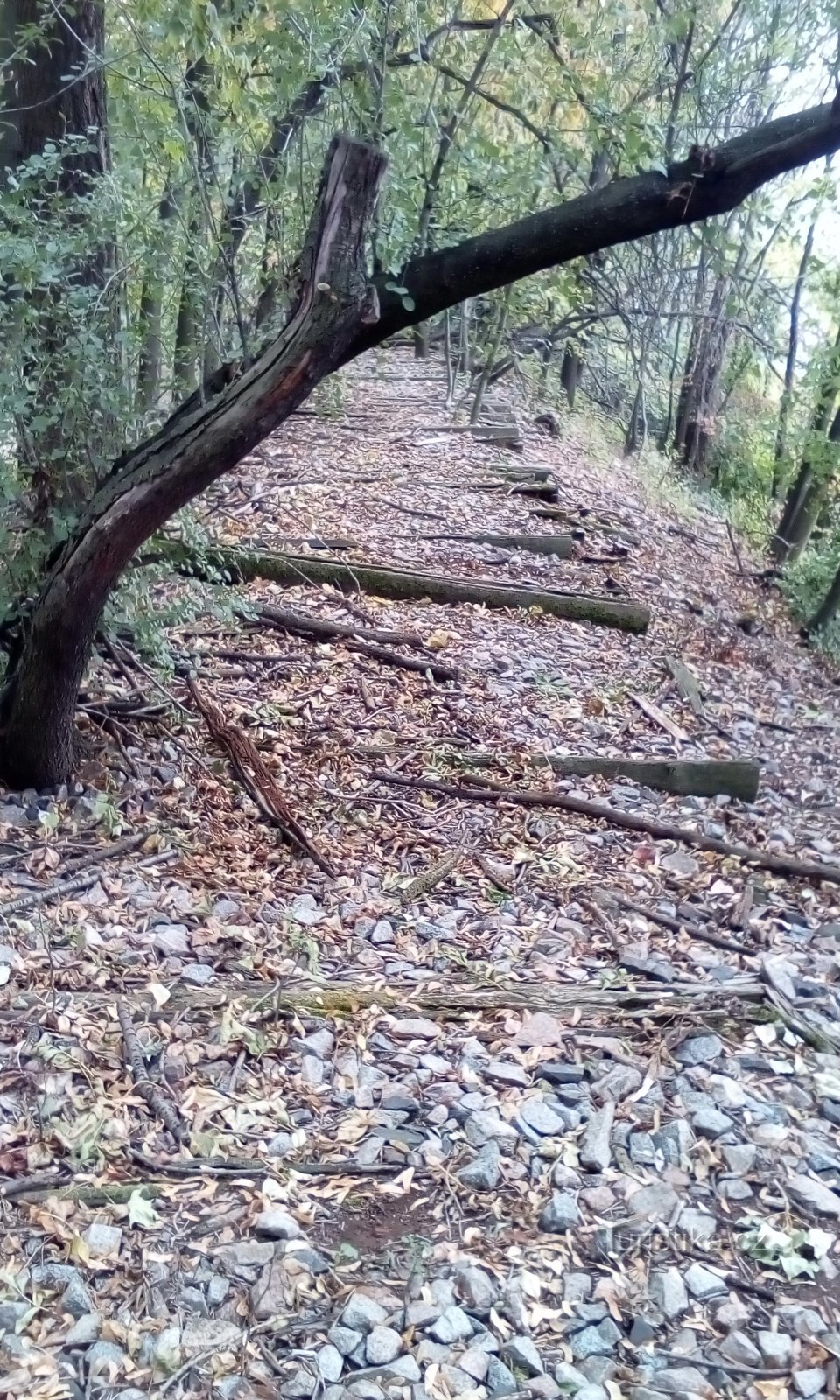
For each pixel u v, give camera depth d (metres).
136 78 4.53
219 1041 3.44
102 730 5.04
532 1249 2.79
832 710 8.12
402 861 4.86
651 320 9.45
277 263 5.00
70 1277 2.52
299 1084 3.33
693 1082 3.50
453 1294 2.62
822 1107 3.45
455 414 12.79
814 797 6.34
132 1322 2.45
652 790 5.97
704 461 16.52
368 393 13.76
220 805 4.89
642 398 14.52
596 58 5.93
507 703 6.55
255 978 3.82
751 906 4.83
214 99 4.62
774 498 14.75
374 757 5.62
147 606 5.25
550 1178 3.04
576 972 4.15
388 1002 3.77
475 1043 3.60
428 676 6.62
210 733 5.29
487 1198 2.96
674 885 5.01
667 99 6.73
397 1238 2.79
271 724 5.67
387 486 10.09
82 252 4.23
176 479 3.85
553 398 16.12
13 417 4.12
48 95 4.48
